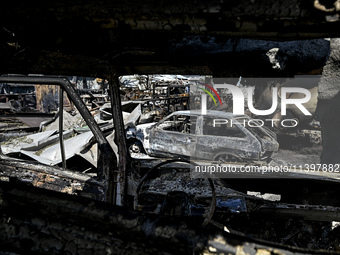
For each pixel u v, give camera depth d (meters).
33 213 1.00
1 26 0.92
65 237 0.95
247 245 0.78
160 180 2.75
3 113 8.58
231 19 0.67
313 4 0.60
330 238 2.38
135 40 1.22
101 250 0.91
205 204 2.41
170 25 0.73
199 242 0.81
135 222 0.89
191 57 1.33
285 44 1.14
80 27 0.88
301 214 2.36
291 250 0.76
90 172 4.88
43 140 5.07
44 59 1.38
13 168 2.67
